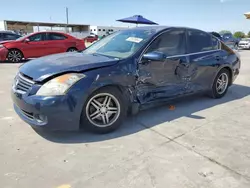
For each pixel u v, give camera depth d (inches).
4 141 107.7
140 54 124.6
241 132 121.5
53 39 397.4
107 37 160.1
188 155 98.2
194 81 157.4
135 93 124.0
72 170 87.3
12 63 371.2
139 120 135.3
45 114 99.5
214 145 107.2
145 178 82.8
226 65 176.9
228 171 87.5
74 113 103.7
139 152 100.2
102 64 111.7
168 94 142.1
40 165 90.0
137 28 154.6
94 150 101.6
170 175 84.6
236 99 182.7
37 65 113.7
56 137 112.4
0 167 88.1
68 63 111.6
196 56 155.1
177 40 146.4
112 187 78.1
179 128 125.5
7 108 152.3
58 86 100.0
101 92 111.2
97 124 114.3
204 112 150.9
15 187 77.5
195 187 78.4
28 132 117.1
